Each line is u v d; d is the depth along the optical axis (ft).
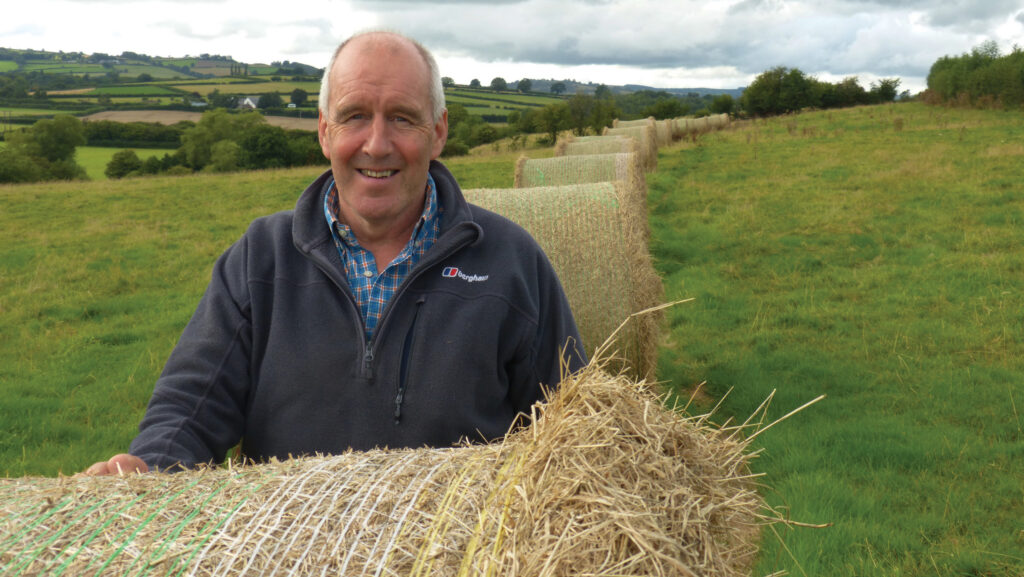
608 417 4.46
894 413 19.77
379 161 6.91
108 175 172.24
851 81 177.47
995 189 49.65
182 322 31.09
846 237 40.19
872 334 26.08
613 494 4.02
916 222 42.39
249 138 138.00
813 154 73.77
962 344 24.85
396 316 7.11
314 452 7.11
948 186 51.47
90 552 4.09
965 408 19.90
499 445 4.87
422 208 7.51
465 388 7.04
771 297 30.94
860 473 16.19
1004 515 14.52
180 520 4.33
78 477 4.97
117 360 26.66
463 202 7.55
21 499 4.59
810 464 16.44
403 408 7.01
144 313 33.01
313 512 4.36
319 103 7.45
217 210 60.54
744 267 35.88
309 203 7.45
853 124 106.32
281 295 7.24
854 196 50.24
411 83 6.98
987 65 140.46
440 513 4.32
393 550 4.11
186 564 3.99
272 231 7.54
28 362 26.50
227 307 7.26
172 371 7.06
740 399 20.75
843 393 21.16
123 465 5.54
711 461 4.85
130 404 22.38
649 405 4.75
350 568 4.02
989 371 22.41
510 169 75.92
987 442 17.87
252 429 7.32
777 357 24.06
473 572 3.95
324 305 7.18
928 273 33.12
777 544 12.96
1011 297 29.22
